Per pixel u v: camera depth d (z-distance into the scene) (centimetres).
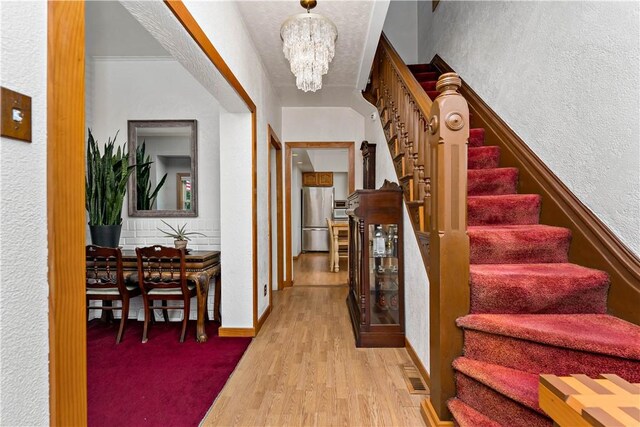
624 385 76
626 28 136
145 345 259
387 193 255
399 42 491
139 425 160
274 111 390
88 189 291
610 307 140
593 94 156
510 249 170
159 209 340
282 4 227
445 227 146
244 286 278
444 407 147
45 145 68
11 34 61
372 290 278
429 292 174
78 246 74
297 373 211
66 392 71
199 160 340
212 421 163
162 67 341
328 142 458
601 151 151
